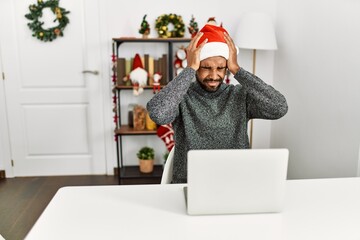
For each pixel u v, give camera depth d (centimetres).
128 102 316
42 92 307
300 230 87
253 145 329
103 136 319
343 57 191
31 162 319
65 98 310
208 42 129
